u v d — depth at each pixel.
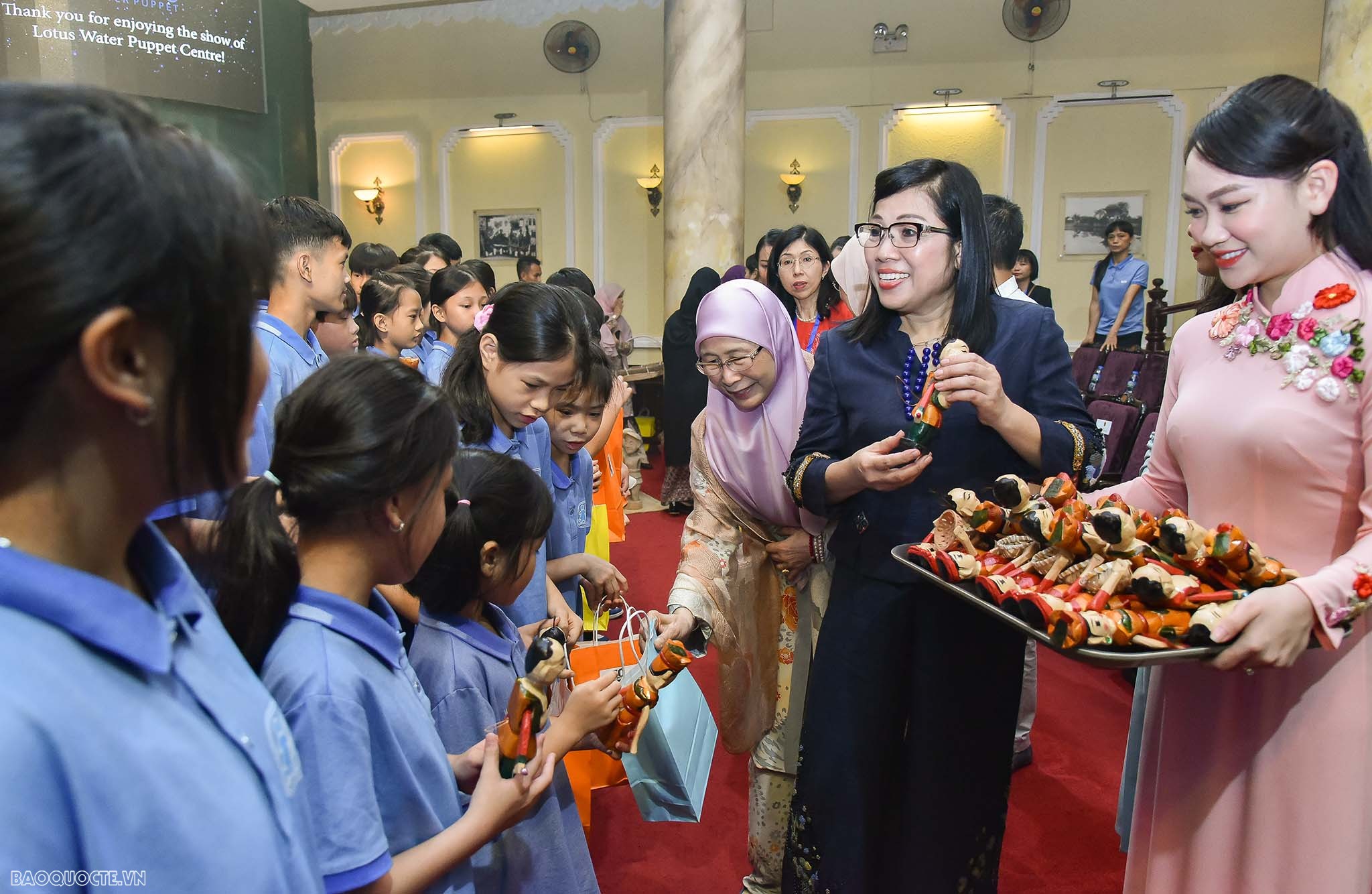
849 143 8.95
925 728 1.50
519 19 9.50
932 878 1.50
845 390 1.61
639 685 1.29
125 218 0.44
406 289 3.35
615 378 3.06
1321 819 1.20
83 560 0.51
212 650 0.61
